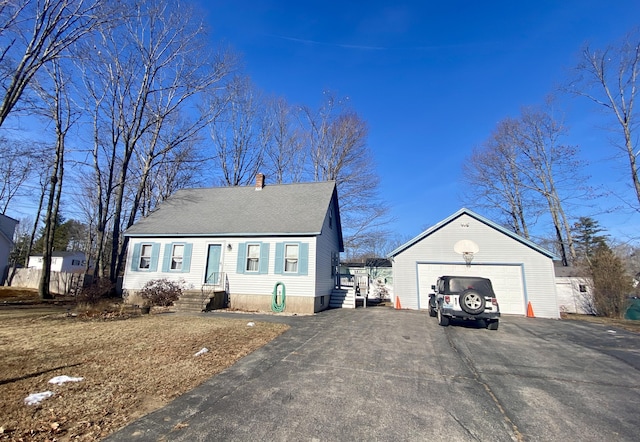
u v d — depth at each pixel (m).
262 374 5.55
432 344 8.31
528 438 3.62
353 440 3.46
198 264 16.16
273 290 14.98
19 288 23.78
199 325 9.82
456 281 11.48
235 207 18.41
